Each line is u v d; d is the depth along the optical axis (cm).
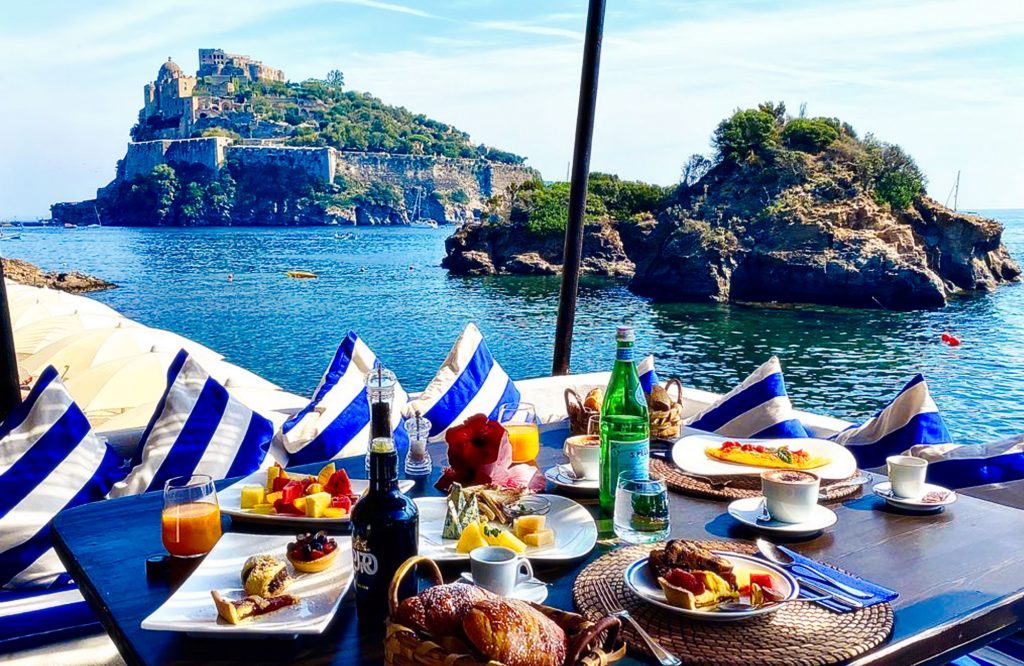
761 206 5375
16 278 4969
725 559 162
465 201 15738
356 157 15125
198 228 14338
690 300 5153
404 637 118
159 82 18025
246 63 19475
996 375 3070
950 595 163
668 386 296
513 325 4222
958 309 4719
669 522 199
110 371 516
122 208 15112
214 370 564
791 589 156
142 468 272
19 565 239
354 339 346
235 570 171
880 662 141
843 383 3080
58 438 258
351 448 320
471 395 375
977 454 283
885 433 312
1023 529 200
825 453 244
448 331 4044
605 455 210
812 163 5531
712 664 135
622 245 6253
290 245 9925
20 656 213
